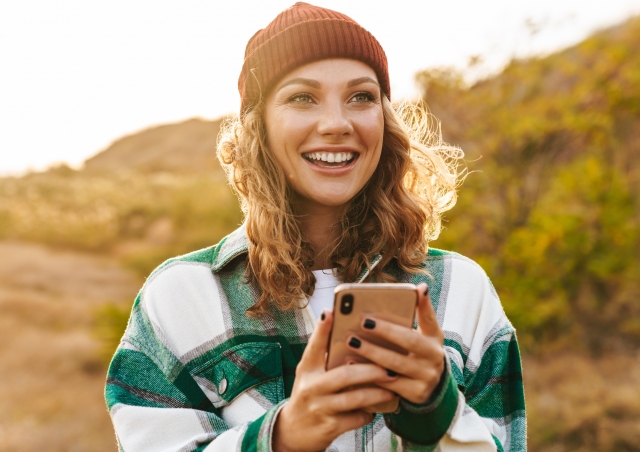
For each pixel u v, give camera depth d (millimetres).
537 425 4516
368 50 1239
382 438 1143
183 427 1105
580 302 6414
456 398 921
